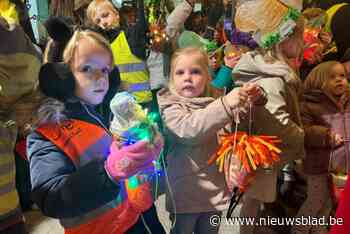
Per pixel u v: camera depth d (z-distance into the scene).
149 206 1.31
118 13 3.01
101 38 1.25
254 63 1.80
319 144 2.12
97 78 1.21
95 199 1.08
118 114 1.15
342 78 2.20
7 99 1.35
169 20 2.81
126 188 1.25
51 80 1.15
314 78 2.27
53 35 1.24
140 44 2.84
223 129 1.63
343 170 2.14
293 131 1.72
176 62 1.59
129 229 1.34
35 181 1.12
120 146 1.12
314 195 2.19
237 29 1.94
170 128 1.52
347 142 2.14
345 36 2.73
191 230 1.62
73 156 1.15
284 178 2.43
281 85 1.74
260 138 1.51
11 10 1.57
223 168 1.56
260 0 1.82
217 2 3.74
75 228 1.21
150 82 2.91
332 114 2.20
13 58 1.38
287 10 1.80
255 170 1.54
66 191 1.06
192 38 2.59
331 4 3.18
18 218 1.36
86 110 1.24
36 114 1.22
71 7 3.64
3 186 1.28
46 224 2.59
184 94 1.57
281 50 1.86
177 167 1.58
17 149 2.07
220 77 2.14
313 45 2.63
